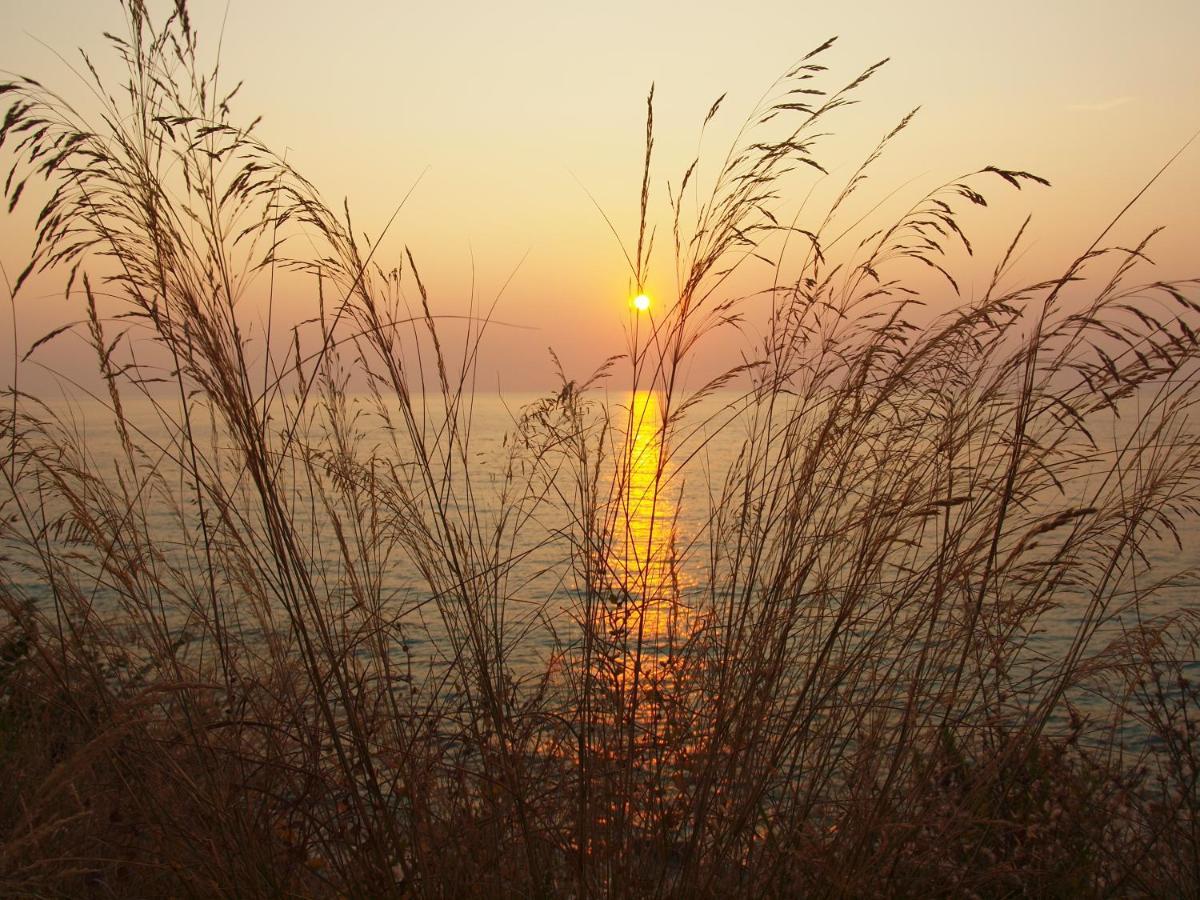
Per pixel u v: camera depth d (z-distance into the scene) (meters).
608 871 2.06
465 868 2.08
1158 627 2.26
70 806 2.14
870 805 2.13
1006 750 2.14
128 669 2.31
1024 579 2.22
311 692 2.20
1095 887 2.25
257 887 1.96
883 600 2.36
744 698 2.15
